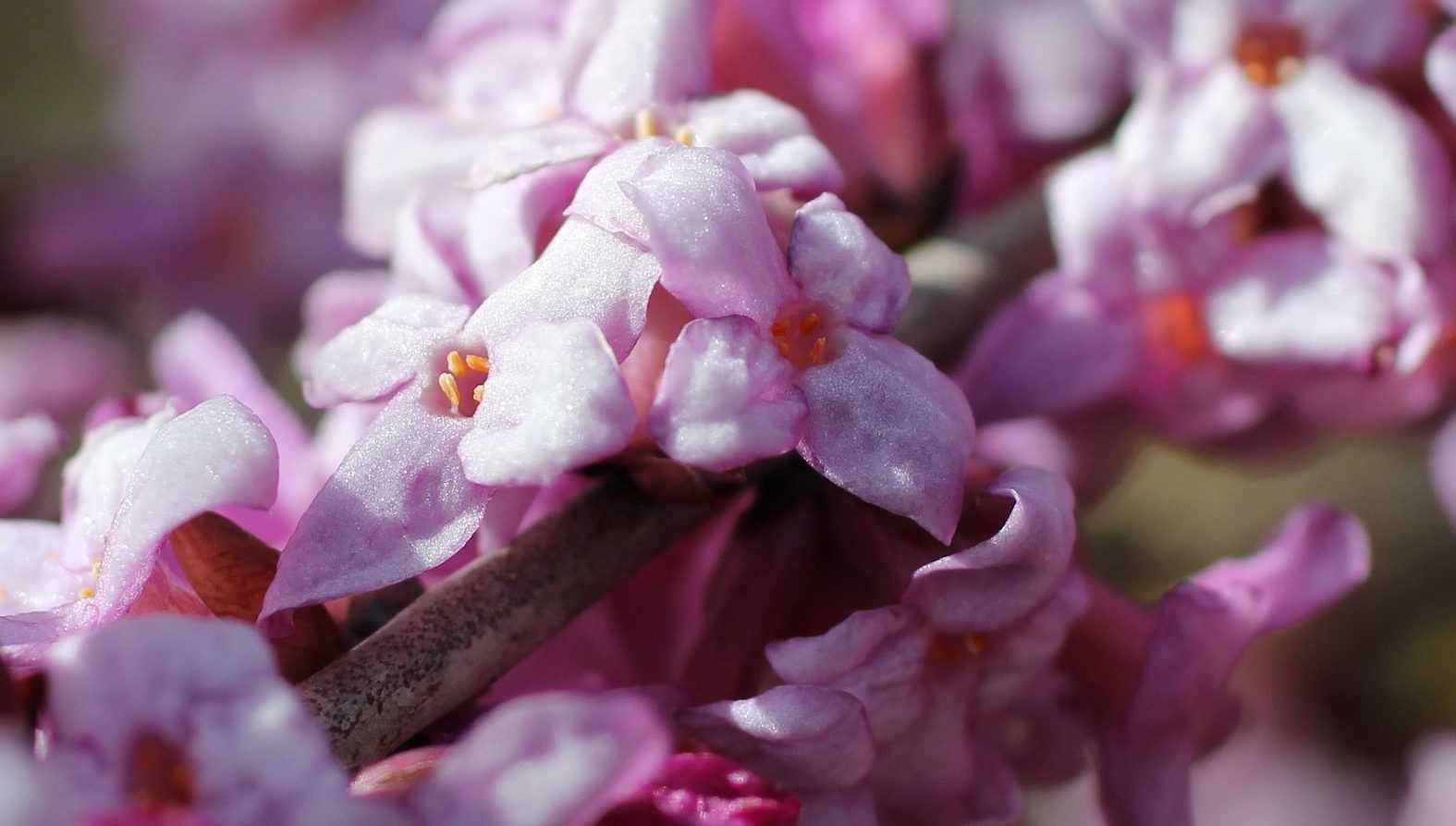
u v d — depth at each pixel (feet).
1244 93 0.42
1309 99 0.42
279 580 0.35
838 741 0.36
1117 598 0.39
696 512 0.38
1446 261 0.42
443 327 0.36
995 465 0.38
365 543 0.35
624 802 0.36
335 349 0.36
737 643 0.38
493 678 0.36
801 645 0.36
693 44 0.39
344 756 0.35
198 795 0.32
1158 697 0.38
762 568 0.38
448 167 0.41
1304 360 0.42
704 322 0.35
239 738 0.32
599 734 0.32
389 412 0.36
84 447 0.38
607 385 0.34
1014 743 0.40
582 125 0.38
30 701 0.34
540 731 0.32
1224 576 0.39
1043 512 0.36
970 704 0.38
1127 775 0.39
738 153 0.37
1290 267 0.42
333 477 0.35
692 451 0.35
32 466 0.40
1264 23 0.42
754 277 0.35
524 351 0.35
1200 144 0.42
